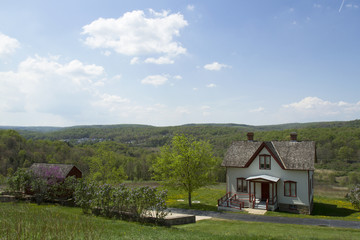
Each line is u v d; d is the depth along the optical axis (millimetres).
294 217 26984
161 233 15453
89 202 22797
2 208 20328
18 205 24016
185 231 17641
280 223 24141
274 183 31984
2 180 47125
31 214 17672
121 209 21156
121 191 20875
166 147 35344
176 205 33625
